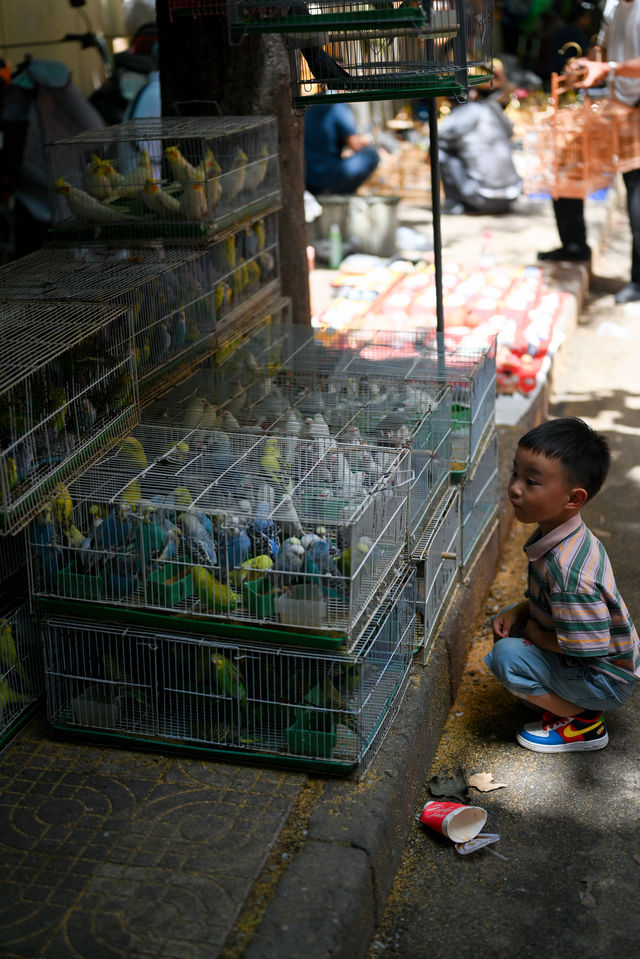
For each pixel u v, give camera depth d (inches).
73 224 179.9
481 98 475.5
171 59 212.5
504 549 201.0
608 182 345.7
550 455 126.0
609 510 212.5
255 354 185.2
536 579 133.7
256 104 211.9
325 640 114.9
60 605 123.7
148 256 170.7
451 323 267.3
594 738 139.6
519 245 395.9
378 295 298.7
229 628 118.3
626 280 381.7
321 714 120.6
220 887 102.0
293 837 110.6
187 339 173.5
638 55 322.0
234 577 119.3
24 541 133.6
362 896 104.2
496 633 142.9
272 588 116.5
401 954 106.7
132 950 94.5
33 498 115.9
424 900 114.4
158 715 127.2
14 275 161.3
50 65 300.5
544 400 254.4
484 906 113.3
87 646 128.2
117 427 139.3
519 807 129.3
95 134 188.1
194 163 186.2
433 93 149.5
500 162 442.3
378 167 430.9
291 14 136.3
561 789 132.4
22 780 119.6
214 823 111.3
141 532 119.3
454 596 161.9
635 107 323.9
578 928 109.7
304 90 166.7
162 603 120.0
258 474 130.8
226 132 182.9
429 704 137.1
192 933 96.3
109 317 133.9
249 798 115.6
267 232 216.4
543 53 575.2
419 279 306.5
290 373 175.8
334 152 393.1
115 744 125.7
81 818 112.6
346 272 342.3
